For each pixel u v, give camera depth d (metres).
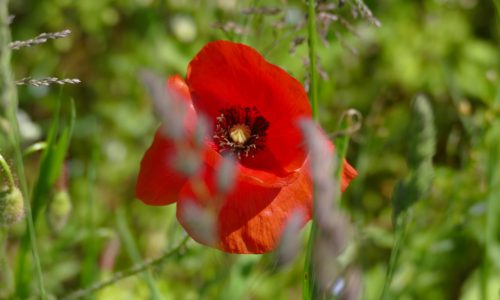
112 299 0.57
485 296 0.53
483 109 0.75
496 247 0.60
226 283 0.55
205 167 0.43
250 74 0.46
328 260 0.34
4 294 0.54
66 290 0.64
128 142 0.75
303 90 0.44
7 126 0.47
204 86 0.47
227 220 0.43
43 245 0.60
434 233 0.59
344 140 0.46
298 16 0.53
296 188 0.44
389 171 0.72
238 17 0.55
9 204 0.44
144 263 0.48
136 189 0.43
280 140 0.46
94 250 0.54
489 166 0.56
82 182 0.71
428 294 0.65
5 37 0.36
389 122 0.73
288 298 0.63
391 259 0.41
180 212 0.42
